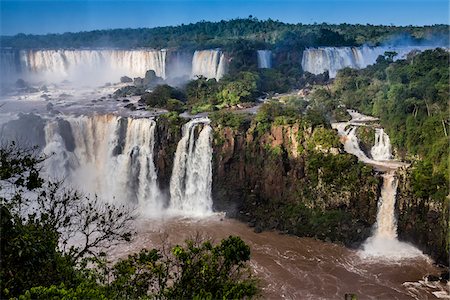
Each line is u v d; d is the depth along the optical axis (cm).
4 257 2039
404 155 6125
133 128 7038
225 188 6669
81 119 7288
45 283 2156
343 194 5809
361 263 5197
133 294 2400
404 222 5522
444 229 5047
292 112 6712
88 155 7344
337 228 5741
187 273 2475
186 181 6838
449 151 5278
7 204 2412
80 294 1962
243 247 2669
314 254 5381
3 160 2362
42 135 7056
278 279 4822
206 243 2659
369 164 5944
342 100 7975
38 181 2523
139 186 6981
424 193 5303
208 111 7988
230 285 2483
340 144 6112
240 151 6594
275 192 6362
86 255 4562
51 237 2306
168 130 6856
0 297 1931
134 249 5231
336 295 4559
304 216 6000
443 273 4956
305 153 6184
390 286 4725
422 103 6306
